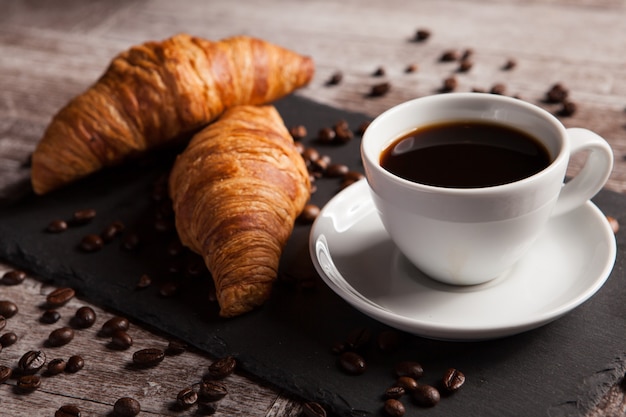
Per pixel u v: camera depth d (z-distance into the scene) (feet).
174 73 1.97
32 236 1.87
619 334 1.54
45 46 2.59
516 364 1.51
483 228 1.49
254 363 1.55
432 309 1.55
